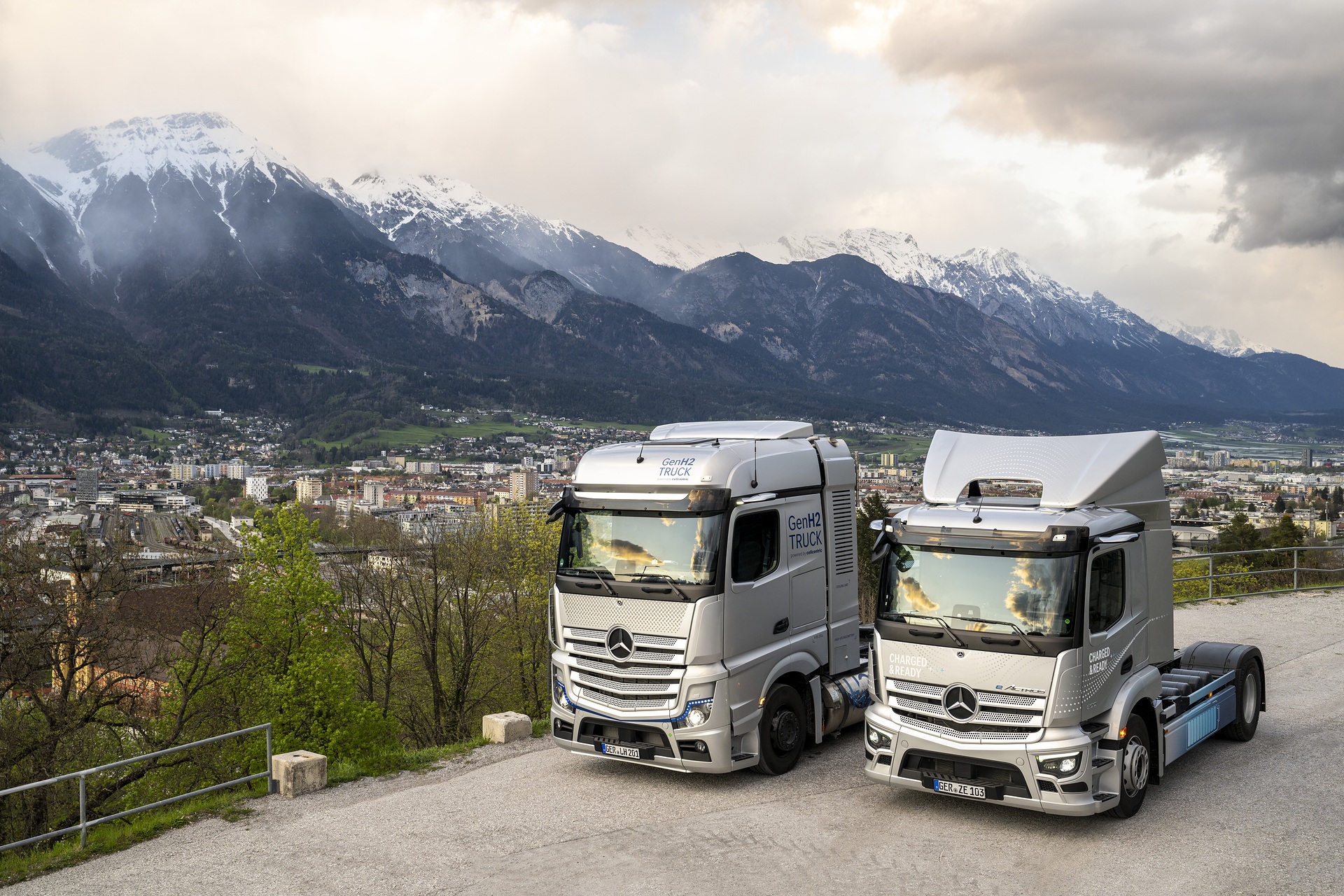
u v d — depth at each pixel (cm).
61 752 2670
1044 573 972
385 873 923
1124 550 1047
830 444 1342
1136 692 1031
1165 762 1095
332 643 3391
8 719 2584
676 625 1116
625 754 1154
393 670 3988
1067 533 966
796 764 1234
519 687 3975
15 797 2509
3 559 2548
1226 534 6056
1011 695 965
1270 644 1964
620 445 1258
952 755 988
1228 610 2402
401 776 1243
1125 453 1092
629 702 1150
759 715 1154
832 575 1320
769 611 1187
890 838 985
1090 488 1045
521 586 3894
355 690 3528
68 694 2645
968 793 985
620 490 1186
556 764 1273
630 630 1148
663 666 1127
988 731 980
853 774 1198
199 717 3098
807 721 1264
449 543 3884
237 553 3322
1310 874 877
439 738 3700
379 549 4072
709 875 902
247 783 1412
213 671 3120
